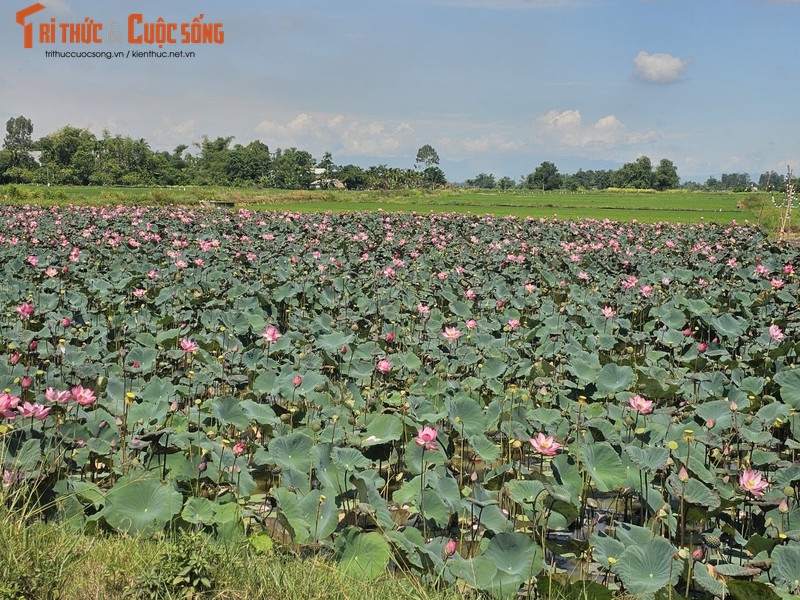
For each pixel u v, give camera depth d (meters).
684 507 5.60
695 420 7.74
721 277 19.25
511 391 8.20
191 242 22.77
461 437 8.02
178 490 5.64
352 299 13.99
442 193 107.69
